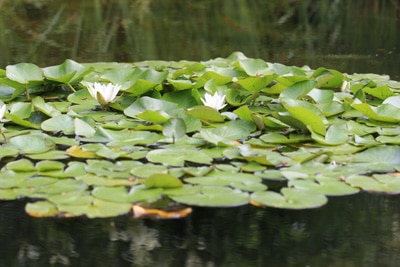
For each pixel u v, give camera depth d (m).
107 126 3.22
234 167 2.67
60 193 2.36
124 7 9.28
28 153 2.84
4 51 6.01
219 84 4.04
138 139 3.06
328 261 2.00
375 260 2.02
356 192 2.42
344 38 7.03
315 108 3.29
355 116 3.49
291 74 4.24
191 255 2.04
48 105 3.53
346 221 2.32
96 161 2.72
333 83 4.26
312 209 2.44
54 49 6.17
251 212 2.39
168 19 8.38
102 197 2.32
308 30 7.62
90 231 2.23
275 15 8.81
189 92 3.69
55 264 1.96
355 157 2.83
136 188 2.41
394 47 6.43
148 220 2.29
